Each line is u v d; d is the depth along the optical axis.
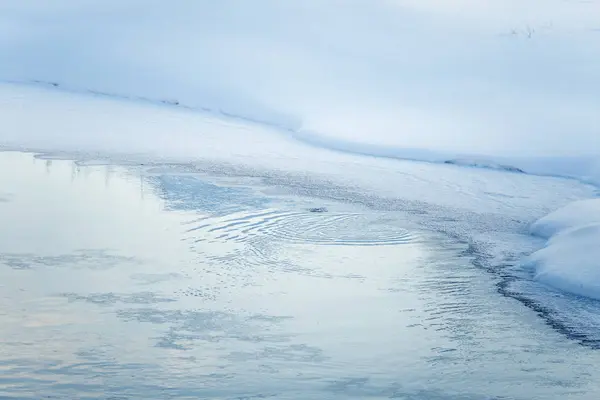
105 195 15.65
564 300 11.14
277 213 14.99
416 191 17.30
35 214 14.09
